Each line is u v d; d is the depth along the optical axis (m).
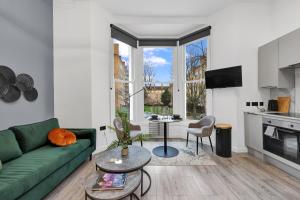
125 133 2.21
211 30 4.02
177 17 4.12
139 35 4.80
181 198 1.99
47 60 3.31
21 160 2.02
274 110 3.26
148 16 4.11
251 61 3.48
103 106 3.76
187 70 4.77
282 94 3.25
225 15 3.68
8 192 1.42
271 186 2.22
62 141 2.63
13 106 2.57
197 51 4.52
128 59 4.73
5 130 2.22
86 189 1.52
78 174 2.62
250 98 3.48
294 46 2.60
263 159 3.10
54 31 3.47
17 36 2.66
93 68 3.50
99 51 3.65
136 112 4.76
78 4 3.44
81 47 3.46
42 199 1.98
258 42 3.49
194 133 3.47
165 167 2.85
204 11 3.87
